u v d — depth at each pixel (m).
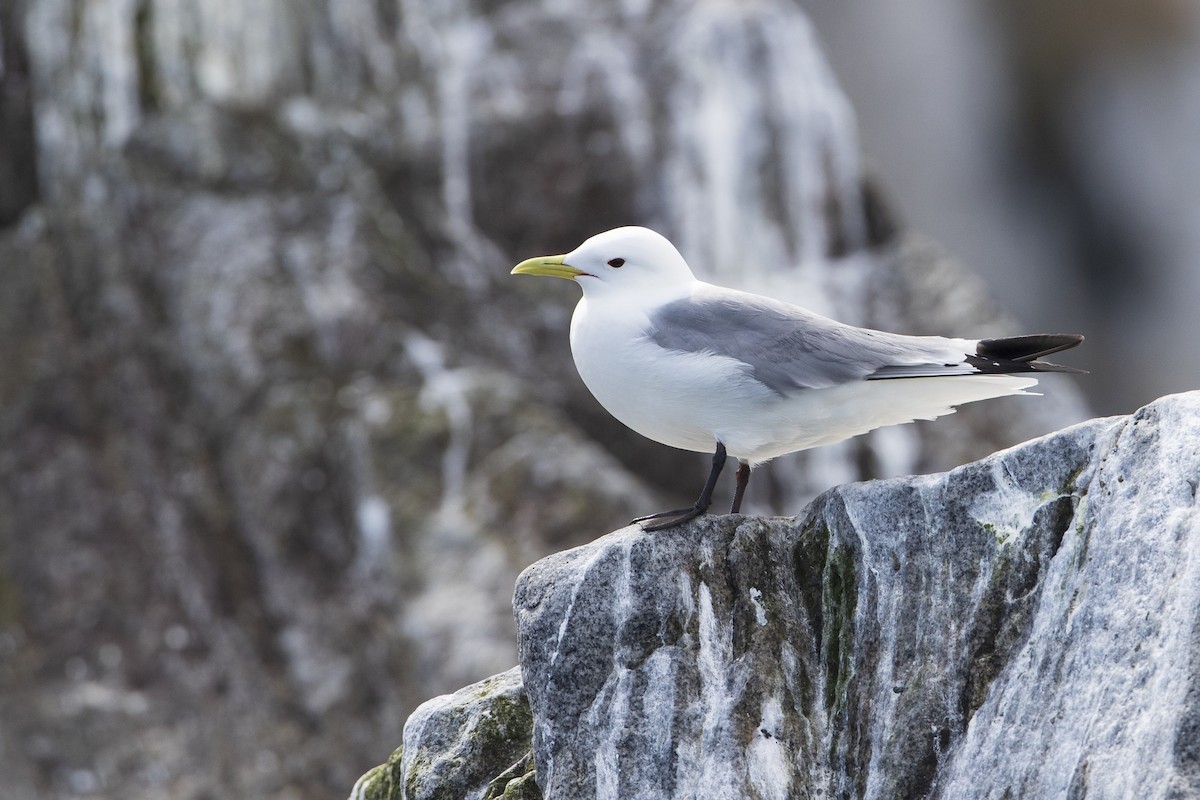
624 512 14.77
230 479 15.20
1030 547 5.72
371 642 14.30
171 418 15.54
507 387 15.52
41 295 15.91
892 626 5.98
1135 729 4.90
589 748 6.09
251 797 13.81
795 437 6.89
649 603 6.22
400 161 17.17
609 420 16.73
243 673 14.48
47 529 14.92
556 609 6.30
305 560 14.88
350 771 13.92
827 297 17.92
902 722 5.79
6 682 14.06
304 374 15.40
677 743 5.98
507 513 14.62
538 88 17.97
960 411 17.73
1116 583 5.24
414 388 15.41
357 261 16.08
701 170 18.06
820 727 6.03
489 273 17.12
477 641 13.73
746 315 6.90
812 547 6.36
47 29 16.47
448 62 17.92
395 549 14.48
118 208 16.17
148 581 14.91
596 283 7.21
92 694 14.16
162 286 15.91
